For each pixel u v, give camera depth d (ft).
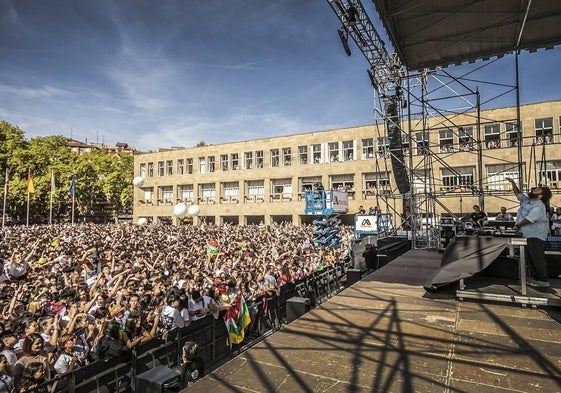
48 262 41.70
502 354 9.46
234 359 9.52
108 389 19.38
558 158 93.97
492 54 31.65
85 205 214.69
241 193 158.20
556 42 29.43
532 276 16.55
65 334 19.49
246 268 40.88
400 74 59.72
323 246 66.03
